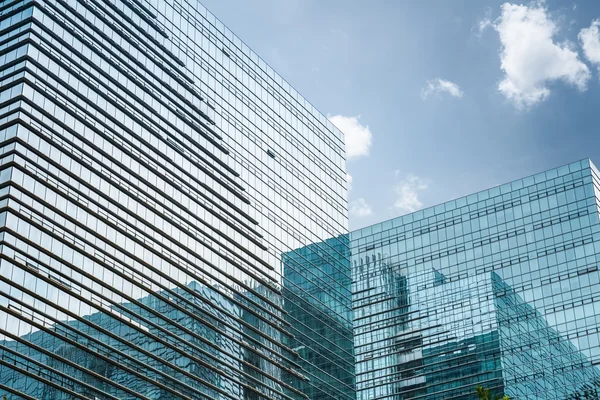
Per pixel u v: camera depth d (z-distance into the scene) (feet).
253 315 530.27
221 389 479.82
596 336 570.05
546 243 621.72
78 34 472.85
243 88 604.08
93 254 429.38
